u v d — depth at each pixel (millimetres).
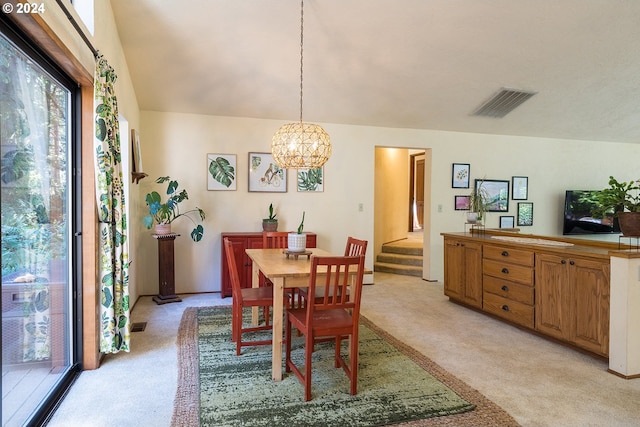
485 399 2387
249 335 3506
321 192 5660
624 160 7090
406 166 8195
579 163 6848
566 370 2848
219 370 2773
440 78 4652
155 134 5023
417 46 4035
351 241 3512
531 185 6613
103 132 2627
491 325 3902
